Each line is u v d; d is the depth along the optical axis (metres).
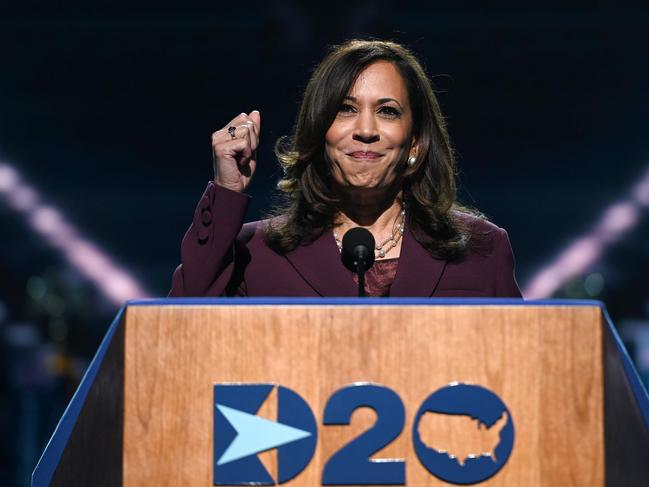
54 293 46.31
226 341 6.13
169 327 6.14
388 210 9.07
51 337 43.31
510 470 6.09
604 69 43.03
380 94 8.67
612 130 47.28
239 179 8.59
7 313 49.44
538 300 6.21
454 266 8.77
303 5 38.31
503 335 6.15
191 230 8.34
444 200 8.98
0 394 35.25
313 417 6.09
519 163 49.34
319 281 8.75
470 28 39.62
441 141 9.14
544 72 42.97
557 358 6.15
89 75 43.00
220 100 44.00
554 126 46.72
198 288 8.24
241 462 6.06
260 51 40.88
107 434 6.15
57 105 44.84
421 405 6.11
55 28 40.19
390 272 8.83
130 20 39.84
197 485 6.06
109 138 49.50
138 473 6.07
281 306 6.14
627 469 5.85
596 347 6.15
